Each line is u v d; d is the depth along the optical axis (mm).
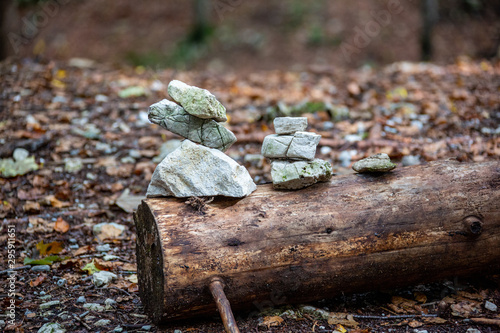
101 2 13836
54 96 5445
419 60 11078
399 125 4840
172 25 13211
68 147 4367
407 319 2324
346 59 11508
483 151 4168
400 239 2295
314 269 2227
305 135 2371
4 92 5293
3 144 4195
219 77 7199
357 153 4297
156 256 2170
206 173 2295
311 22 12727
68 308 2443
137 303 2535
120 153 4406
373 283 2354
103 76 6441
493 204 2393
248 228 2195
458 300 2457
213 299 2129
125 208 3627
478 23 11812
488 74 6660
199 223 2186
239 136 4641
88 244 3211
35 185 3795
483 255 2400
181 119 2373
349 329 2248
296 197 2350
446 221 2342
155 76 6770
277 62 11805
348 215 2287
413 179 2445
